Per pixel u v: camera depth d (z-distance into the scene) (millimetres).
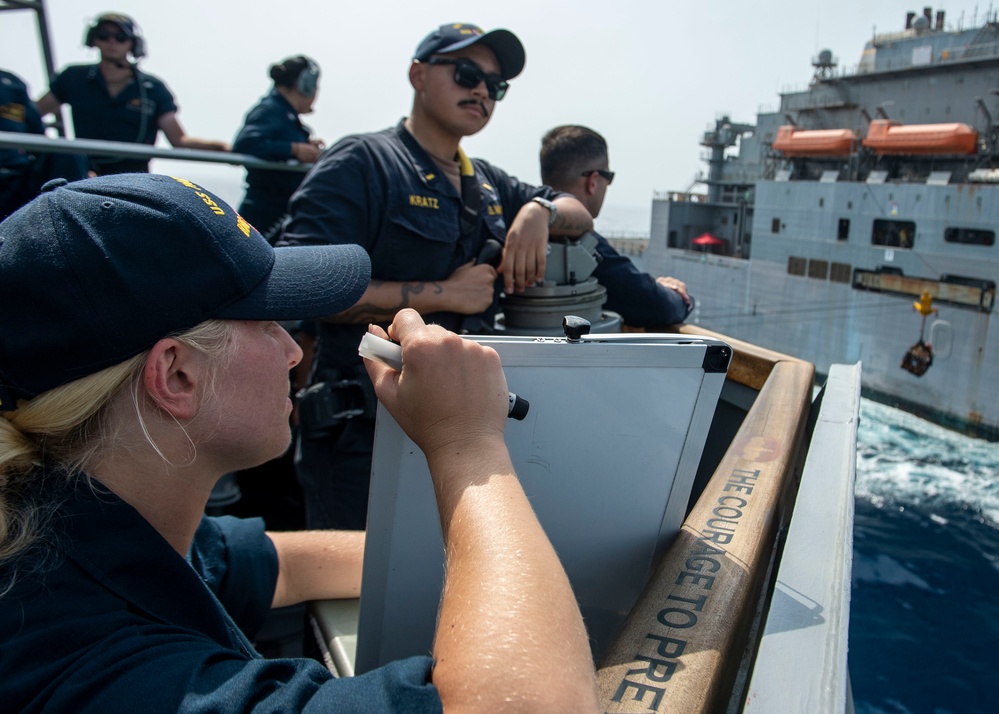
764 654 911
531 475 1128
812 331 24953
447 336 902
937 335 21453
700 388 1108
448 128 2260
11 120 3295
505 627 674
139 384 822
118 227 770
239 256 867
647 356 1072
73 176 3551
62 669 686
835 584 1053
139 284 773
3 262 741
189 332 828
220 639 886
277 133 4035
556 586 726
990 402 20500
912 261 21812
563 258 2297
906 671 9492
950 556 14562
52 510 783
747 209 31016
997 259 19906
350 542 1564
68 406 786
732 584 968
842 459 1500
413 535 1102
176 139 4363
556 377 1056
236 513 2920
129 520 816
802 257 24812
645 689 771
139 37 4164
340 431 2197
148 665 686
